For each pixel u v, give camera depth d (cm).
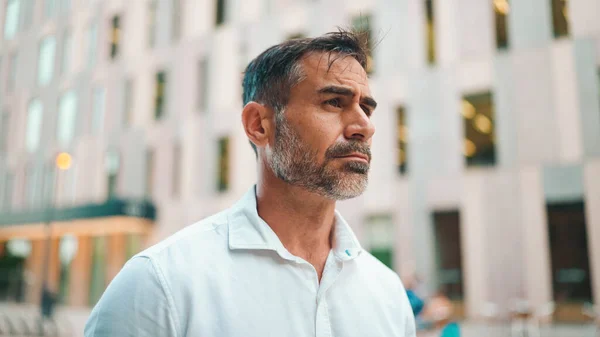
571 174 1323
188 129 2114
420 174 1537
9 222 2344
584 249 1285
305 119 134
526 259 1345
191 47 2173
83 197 2375
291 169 134
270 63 143
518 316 1069
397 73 1611
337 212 152
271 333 121
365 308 140
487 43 1496
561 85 1366
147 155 2231
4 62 2853
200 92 2142
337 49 139
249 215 136
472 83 1498
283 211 140
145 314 117
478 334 1075
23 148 2673
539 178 1361
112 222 2075
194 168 2067
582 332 1070
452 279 1452
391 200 1567
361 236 1600
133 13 2400
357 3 1720
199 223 140
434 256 1488
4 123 2770
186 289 121
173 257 125
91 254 2270
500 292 1361
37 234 2375
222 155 2031
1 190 2692
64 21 2672
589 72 1338
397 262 1527
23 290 1673
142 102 2281
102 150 2359
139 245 2144
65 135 2539
